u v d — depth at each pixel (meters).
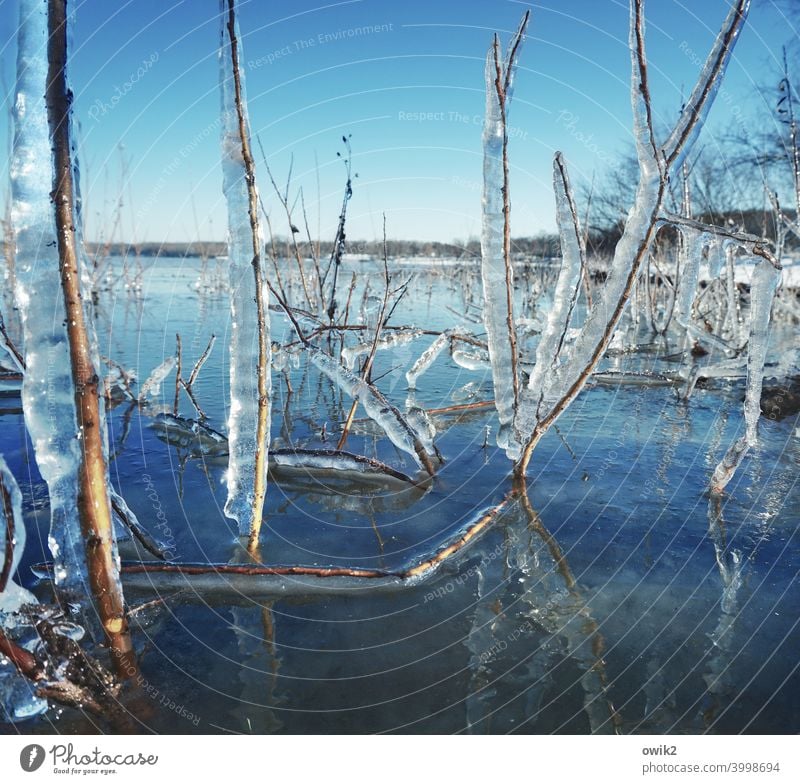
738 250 5.45
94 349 1.68
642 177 2.44
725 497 2.81
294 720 1.57
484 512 2.59
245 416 2.30
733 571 2.22
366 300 5.32
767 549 2.36
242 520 2.36
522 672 1.74
